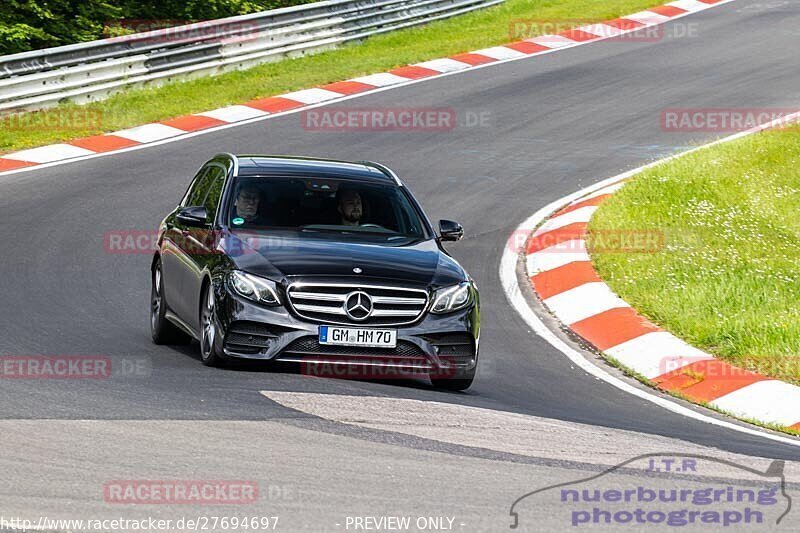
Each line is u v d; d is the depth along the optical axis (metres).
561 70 70.31
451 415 22.22
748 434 24.81
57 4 75.38
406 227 27.72
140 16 80.12
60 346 27.59
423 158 53.09
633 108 62.41
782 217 45.62
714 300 34.59
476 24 83.50
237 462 18.19
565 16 85.12
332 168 29.14
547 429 21.91
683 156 52.12
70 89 58.44
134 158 51.00
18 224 40.66
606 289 36.38
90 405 21.39
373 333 24.41
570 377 28.91
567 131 58.25
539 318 34.66
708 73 69.69
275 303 24.39
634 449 20.92
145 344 28.95
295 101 61.78
